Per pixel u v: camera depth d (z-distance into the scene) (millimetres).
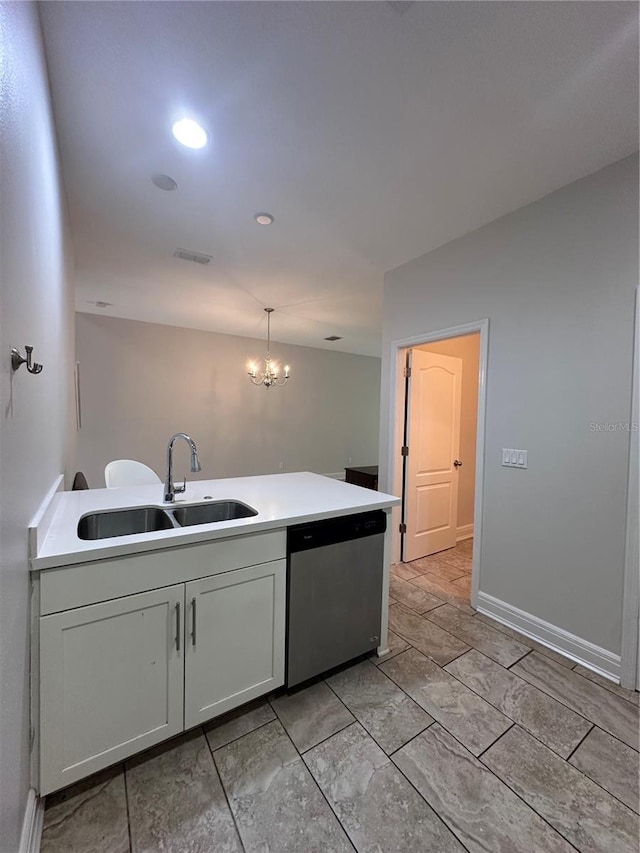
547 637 2105
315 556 1695
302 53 1339
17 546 955
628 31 1231
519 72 1396
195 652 1396
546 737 1483
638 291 1767
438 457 3549
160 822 1143
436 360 3469
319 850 1080
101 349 5176
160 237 2764
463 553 3596
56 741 1145
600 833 1137
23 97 1005
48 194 1501
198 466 1875
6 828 823
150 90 1503
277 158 1903
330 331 5871
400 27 1245
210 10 1202
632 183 1798
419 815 1182
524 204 2234
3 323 825
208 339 6012
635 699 1702
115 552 1214
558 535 2076
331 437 7508
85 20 1233
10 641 863
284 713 1580
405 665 1918
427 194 2172
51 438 1667
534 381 2189
